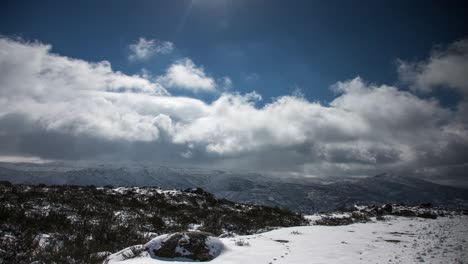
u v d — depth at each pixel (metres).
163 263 11.28
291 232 19.84
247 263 11.37
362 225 26.17
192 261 11.74
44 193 22.98
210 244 12.80
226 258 12.07
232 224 24.81
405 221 32.28
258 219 28.39
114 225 18.53
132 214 22.20
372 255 13.23
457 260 12.37
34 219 16.38
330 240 16.97
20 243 13.28
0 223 14.80
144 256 12.26
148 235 17.70
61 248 13.31
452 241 18.23
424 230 24.03
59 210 19.34
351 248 14.67
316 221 31.41
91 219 19.03
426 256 13.23
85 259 12.24
